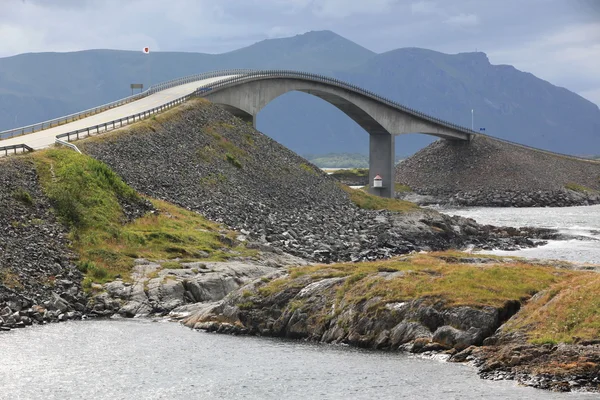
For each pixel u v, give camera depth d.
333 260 87.69
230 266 68.94
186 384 40.81
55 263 64.19
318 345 48.88
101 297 60.78
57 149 87.25
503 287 48.59
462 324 45.38
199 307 59.28
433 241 110.44
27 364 44.69
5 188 72.44
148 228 77.81
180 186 99.00
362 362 44.09
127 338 51.12
